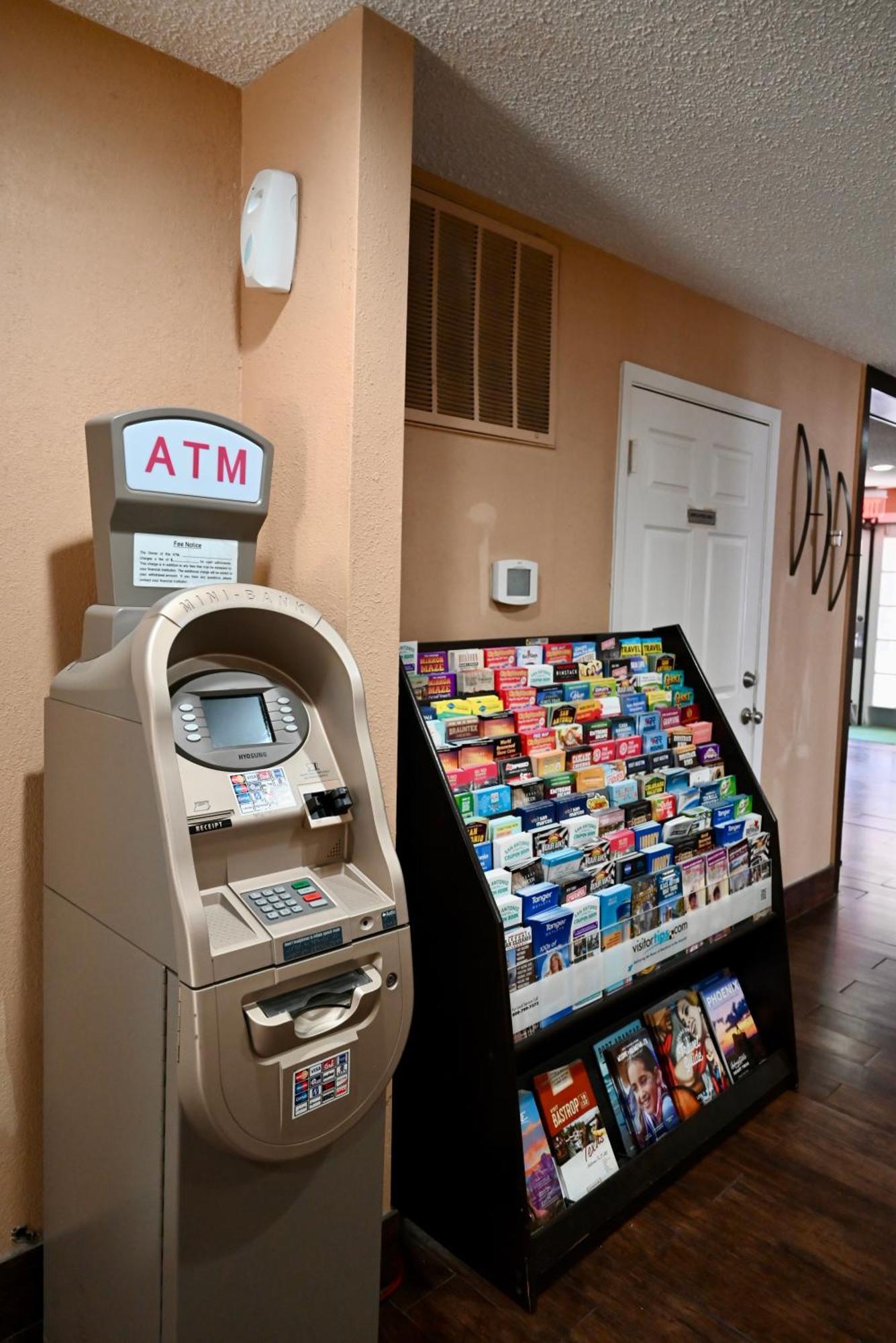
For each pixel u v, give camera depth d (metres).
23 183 1.62
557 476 2.72
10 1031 1.72
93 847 1.41
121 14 1.65
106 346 1.75
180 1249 1.28
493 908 1.80
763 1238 2.03
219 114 1.88
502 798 2.05
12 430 1.64
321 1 1.60
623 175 2.25
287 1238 1.41
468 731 2.10
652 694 2.59
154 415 1.44
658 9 1.57
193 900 1.22
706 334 3.21
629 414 2.92
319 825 1.45
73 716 1.45
